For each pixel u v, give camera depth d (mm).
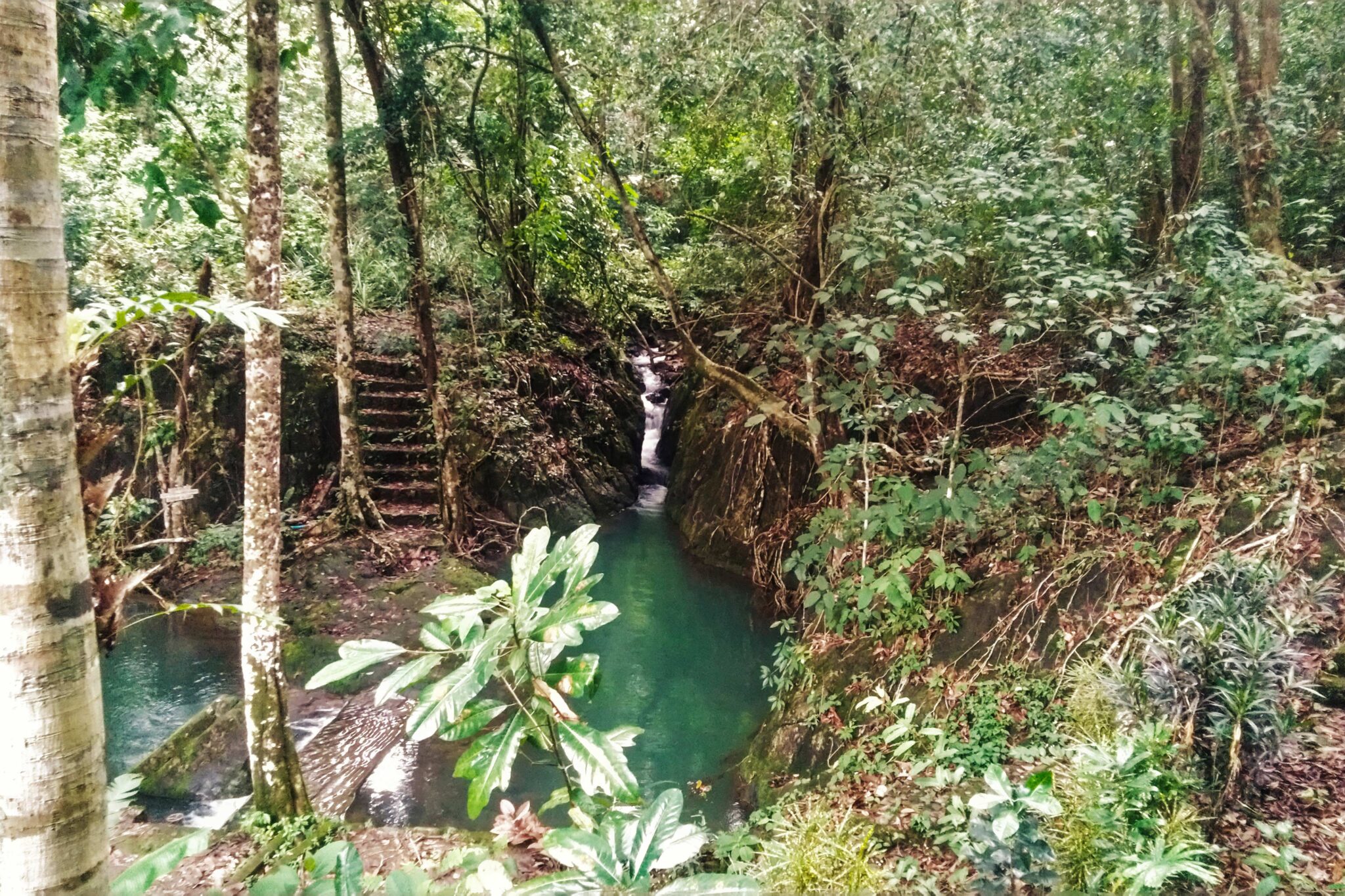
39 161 1060
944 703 4176
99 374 6988
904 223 5324
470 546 8008
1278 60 5516
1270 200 5320
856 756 4004
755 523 7824
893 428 6199
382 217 7246
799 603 6574
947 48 5629
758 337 8094
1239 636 2646
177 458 7133
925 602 4906
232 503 7770
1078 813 2312
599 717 5648
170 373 7301
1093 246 5027
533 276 10000
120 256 7164
